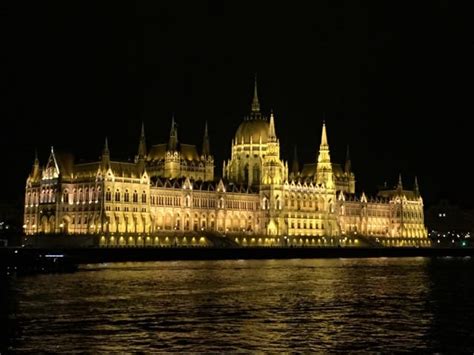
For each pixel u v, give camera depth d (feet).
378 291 396.57
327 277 506.89
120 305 317.42
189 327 259.19
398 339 240.53
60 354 213.25
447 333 251.60
